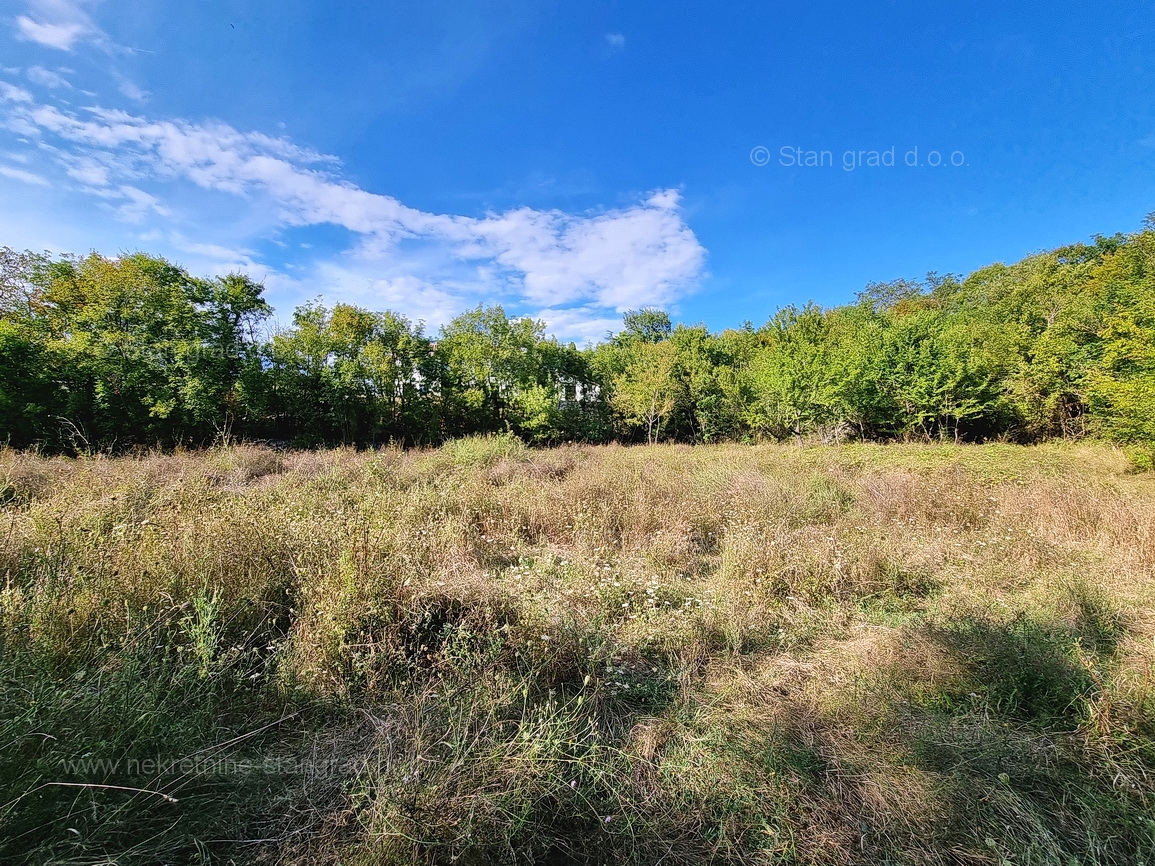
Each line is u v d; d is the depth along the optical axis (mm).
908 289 39094
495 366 21094
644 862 1613
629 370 22719
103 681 1960
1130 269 17391
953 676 2520
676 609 3424
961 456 10281
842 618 3430
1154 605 3250
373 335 19609
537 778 1804
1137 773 1882
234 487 6992
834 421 16047
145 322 14602
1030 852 1583
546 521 5461
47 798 1502
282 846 1562
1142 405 7801
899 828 1703
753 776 1927
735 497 6461
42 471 6805
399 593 2822
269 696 2291
